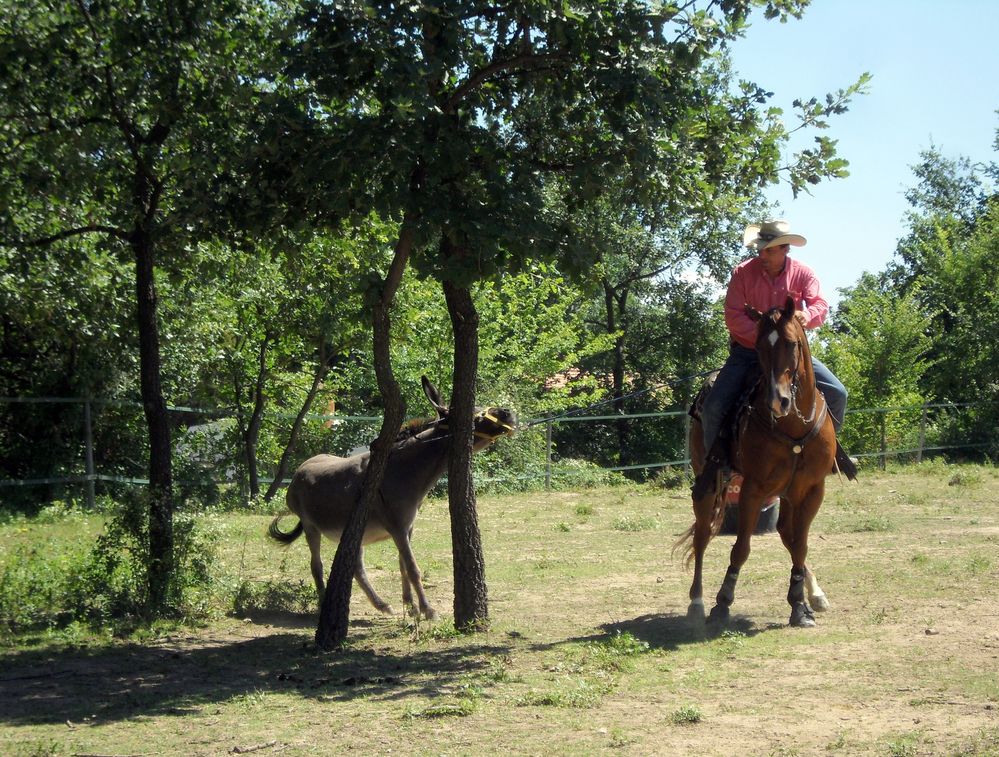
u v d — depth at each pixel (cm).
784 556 1182
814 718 549
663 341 3506
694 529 884
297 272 1169
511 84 838
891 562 1088
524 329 2572
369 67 698
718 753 496
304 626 916
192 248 1014
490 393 2323
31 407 1791
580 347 3203
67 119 945
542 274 2491
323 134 742
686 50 718
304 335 1955
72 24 915
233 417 2142
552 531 1511
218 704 632
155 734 570
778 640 754
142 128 1020
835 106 837
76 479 1636
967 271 3109
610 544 1361
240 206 804
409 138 696
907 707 561
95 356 1811
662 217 905
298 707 619
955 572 995
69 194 989
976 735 500
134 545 982
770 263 834
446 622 857
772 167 861
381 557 1280
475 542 852
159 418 987
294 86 923
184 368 1922
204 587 997
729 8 742
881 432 2681
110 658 775
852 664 663
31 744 549
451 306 841
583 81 757
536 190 750
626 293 3491
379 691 652
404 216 733
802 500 821
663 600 960
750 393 812
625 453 3472
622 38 712
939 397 3069
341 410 2548
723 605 824
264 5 956
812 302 838
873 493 1884
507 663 714
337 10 691
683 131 793
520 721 568
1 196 936
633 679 654
